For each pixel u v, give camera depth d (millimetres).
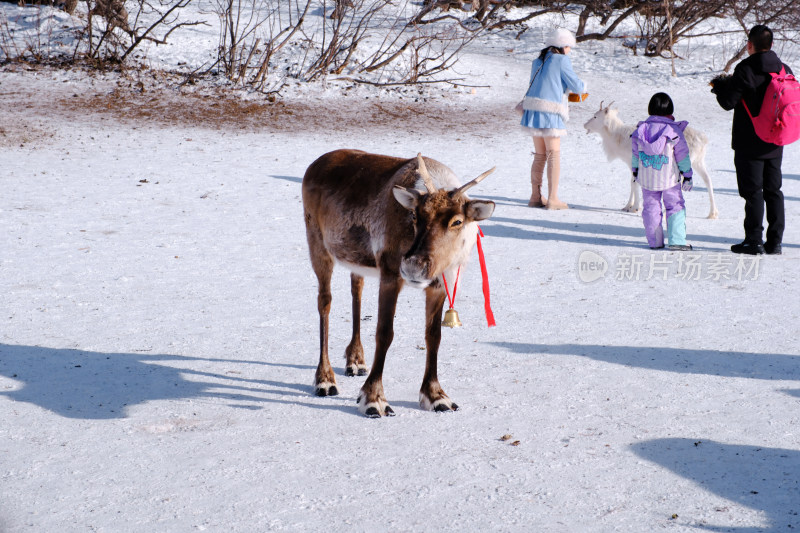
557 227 9453
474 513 3246
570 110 19578
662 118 8195
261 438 4016
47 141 14297
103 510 3264
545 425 4156
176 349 5355
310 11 30016
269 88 20266
